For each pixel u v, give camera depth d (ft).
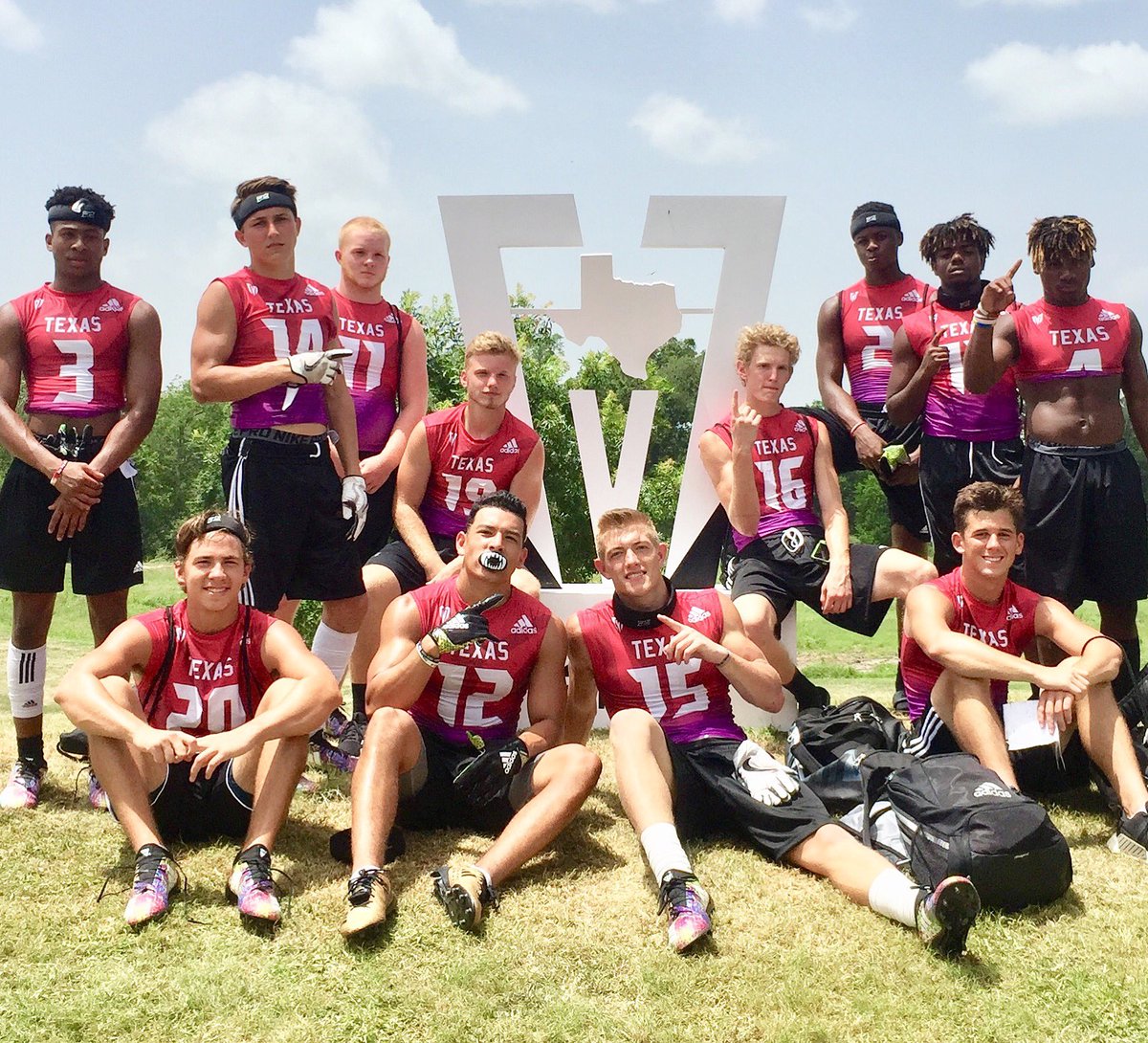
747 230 20.16
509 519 13.43
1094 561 16.78
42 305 15.30
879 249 19.86
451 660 13.50
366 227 18.20
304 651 12.80
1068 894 12.09
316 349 15.99
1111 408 16.62
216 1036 9.48
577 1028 9.63
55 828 13.62
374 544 19.07
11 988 10.06
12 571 14.96
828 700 19.07
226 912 11.52
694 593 14.19
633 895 12.13
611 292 20.34
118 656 12.50
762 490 18.22
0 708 24.08
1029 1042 9.43
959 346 18.44
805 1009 9.91
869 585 17.25
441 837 13.73
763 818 12.95
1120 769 13.48
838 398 19.92
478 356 16.74
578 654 14.52
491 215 20.33
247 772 12.63
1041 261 16.47
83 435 15.07
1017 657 13.79
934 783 12.09
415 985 10.24
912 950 10.86
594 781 12.74
